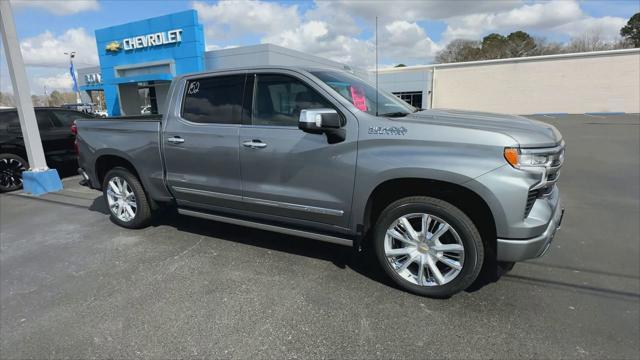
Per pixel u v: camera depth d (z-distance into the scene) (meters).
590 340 2.43
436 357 2.31
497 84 32.53
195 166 3.87
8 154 7.18
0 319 2.84
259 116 3.46
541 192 2.68
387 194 3.16
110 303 2.99
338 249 3.92
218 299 2.99
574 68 29.73
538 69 30.91
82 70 30.66
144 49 20.72
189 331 2.60
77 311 2.90
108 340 2.54
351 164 2.99
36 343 2.54
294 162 3.24
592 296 2.96
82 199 6.40
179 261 3.71
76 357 2.39
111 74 22.34
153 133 4.13
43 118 8.03
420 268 2.94
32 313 2.90
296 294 3.05
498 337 2.48
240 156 3.53
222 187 3.72
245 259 3.71
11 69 6.52
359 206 3.03
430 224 2.90
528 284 3.16
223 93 3.70
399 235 2.99
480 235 2.92
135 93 22.27
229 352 2.39
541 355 2.30
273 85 3.42
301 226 3.46
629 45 49.03
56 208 5.82
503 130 2.61
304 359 2.31
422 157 2.71
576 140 12.59
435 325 2.62
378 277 3.32
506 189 2.53
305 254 3.81
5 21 6.27
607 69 28.83
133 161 4.33
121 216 4.72
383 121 2.91
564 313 2.74
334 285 3.18
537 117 27.14
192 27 18.88
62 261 3.82
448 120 2.92
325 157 3.10
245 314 2.79
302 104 3.26
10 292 3.24
